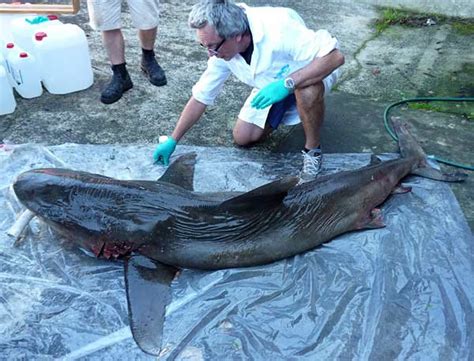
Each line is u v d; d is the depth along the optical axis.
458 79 4.51
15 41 4.18
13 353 2.16
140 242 2.46
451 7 5.68
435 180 3.21
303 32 2.96
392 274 2.58
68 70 3.97
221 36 2.74
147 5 3.92
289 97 3.27
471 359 2.21
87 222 2.47
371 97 4.20
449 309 2.42
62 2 4.08
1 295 2.39
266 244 2.57
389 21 5.57
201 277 2.52
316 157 3.28
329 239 2.74
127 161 3.31
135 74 4.36
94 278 2.50
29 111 3.83
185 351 2.20
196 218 2.52
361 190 2.84
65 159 3.27
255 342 2.25
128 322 2.30
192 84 4.28
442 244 2.76
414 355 2.22
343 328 2.32
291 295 2.46
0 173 3.11
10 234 2.62
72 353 2.17
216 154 3.45
